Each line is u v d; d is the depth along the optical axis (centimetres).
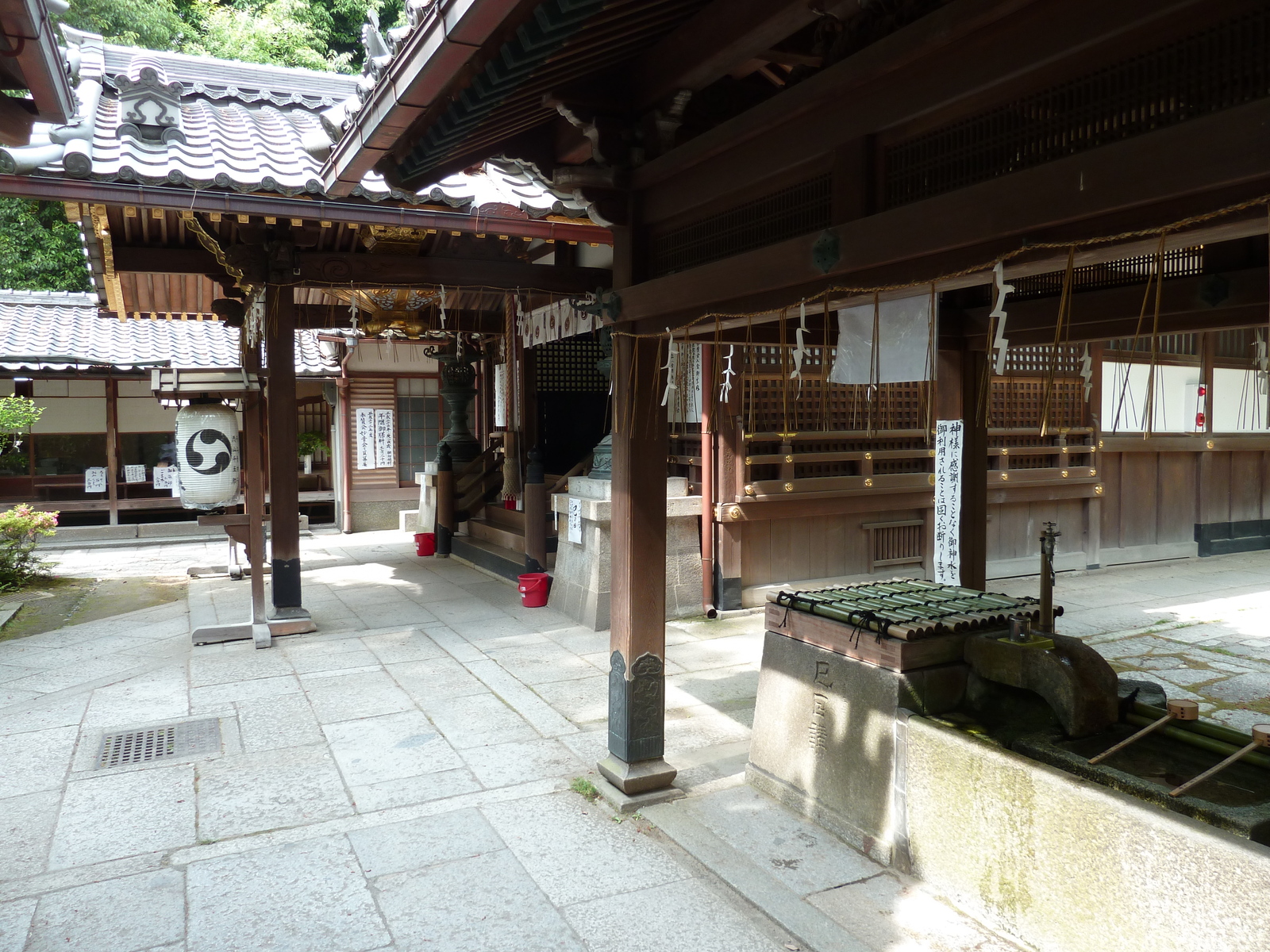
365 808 398
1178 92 191
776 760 400
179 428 716
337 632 736
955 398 601
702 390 770
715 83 377
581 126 369
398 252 763
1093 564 1002
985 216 223
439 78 287
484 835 371
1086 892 259
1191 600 848
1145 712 315
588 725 506
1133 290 466
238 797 409
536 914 311
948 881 309
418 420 1487
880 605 378
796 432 801
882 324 321
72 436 1413
